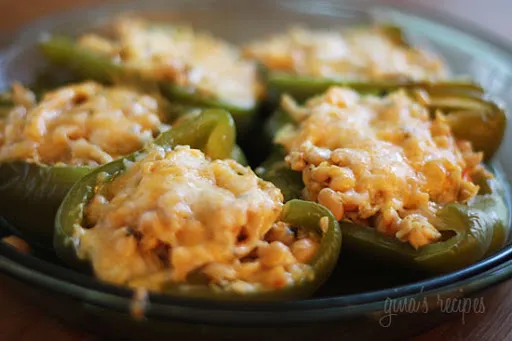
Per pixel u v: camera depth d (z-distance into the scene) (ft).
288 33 1.72
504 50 1.58
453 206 1.16
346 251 1.16
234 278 1.04
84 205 1.10
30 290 1.03
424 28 1.69
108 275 1.02
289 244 1.09
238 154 1.26
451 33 1.66
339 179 1.15
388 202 1.15
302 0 1.75
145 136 1.24
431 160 1.21
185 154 1.13
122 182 1.11
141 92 1.38
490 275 1.05
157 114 1.32
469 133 1.34
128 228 1.04
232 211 1.05
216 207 1.05
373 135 1.23
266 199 1.09
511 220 1.25
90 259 1.04
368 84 1.44
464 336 1.12
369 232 1.15
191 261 1.02
